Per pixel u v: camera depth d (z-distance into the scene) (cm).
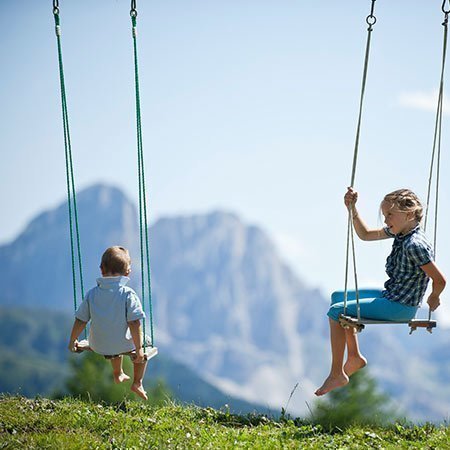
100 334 1484
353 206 1491
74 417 1675
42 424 1627
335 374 1547
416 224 1509
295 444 1532
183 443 1505
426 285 1501
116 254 1530
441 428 1772
